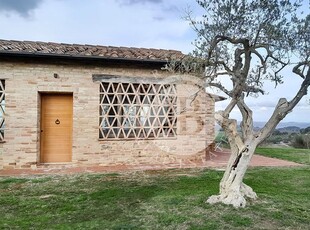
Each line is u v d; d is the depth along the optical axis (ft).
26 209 19.60
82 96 35.01
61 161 35.86
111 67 36.06
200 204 19.76
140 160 36.83
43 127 35.35
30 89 33.47
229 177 20.44
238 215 17.80
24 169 33.01
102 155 35.45
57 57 33.63
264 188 24.49
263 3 17.65
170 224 16.69
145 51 41.14
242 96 20.36
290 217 17.72
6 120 32.78
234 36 18.61
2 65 32.73
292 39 17.92
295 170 33.30
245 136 20.65
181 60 21.72
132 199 21.59
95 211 19.10
